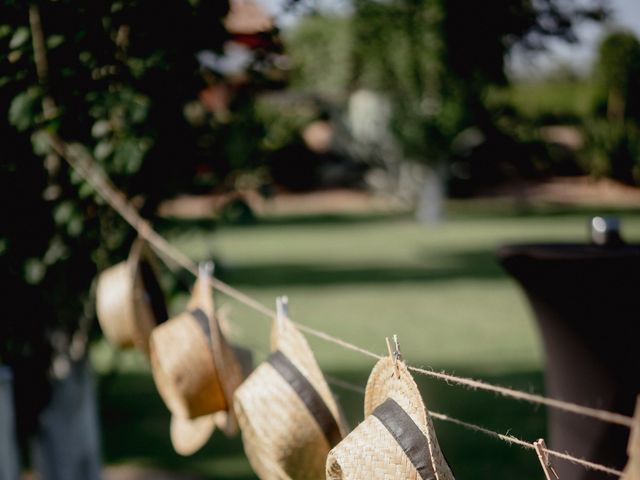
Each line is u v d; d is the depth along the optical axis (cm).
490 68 399
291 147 2622
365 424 158
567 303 262
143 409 721
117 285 310
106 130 335
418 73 1176
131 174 359
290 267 1488
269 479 210
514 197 2661
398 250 1670
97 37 321
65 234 365
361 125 2080
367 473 153
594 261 252
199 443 275
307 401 194
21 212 357
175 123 361
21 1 311
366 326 1008
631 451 129
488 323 1008
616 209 2350
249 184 405
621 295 253
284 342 203
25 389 403
